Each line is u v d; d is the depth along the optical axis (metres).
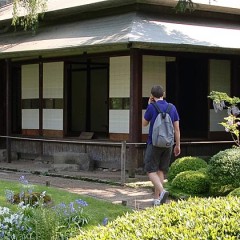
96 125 14.38
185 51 11.41
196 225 3.33
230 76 13.11
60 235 5.31
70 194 7.57
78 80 14.35
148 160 7.51
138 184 9.84
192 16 13.16
